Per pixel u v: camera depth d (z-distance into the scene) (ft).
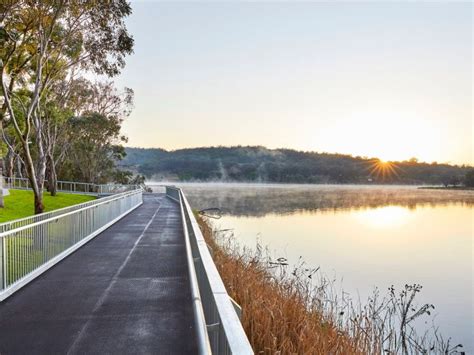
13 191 107.45
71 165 171.22
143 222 55.06
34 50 62.64
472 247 96.68
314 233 108.27
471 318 37.40
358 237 107.34
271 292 24.53
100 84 133.90
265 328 17.70
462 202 299.38
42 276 24.43
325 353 16.72
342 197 329.93
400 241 104.47
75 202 104.06
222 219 127.03
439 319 37.29
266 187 545.03
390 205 256.32
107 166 183.62
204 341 7.74
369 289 48.62
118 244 36.50
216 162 634.43
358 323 21.93
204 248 15.19
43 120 99.60
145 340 14.75
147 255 31.32
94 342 14.53
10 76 65.21
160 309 18.29
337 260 70.44
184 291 21.25
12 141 128.67
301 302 23.50
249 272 29.09
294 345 17.65
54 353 13.62
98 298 19.92
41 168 87.71
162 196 135.44
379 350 20.29
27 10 55.21
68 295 20.43
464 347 28.96
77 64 73.72
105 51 63.21
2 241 19.88
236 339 6.63
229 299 8.88
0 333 15.37
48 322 16.56
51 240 27.76
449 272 64.75
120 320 16.81
